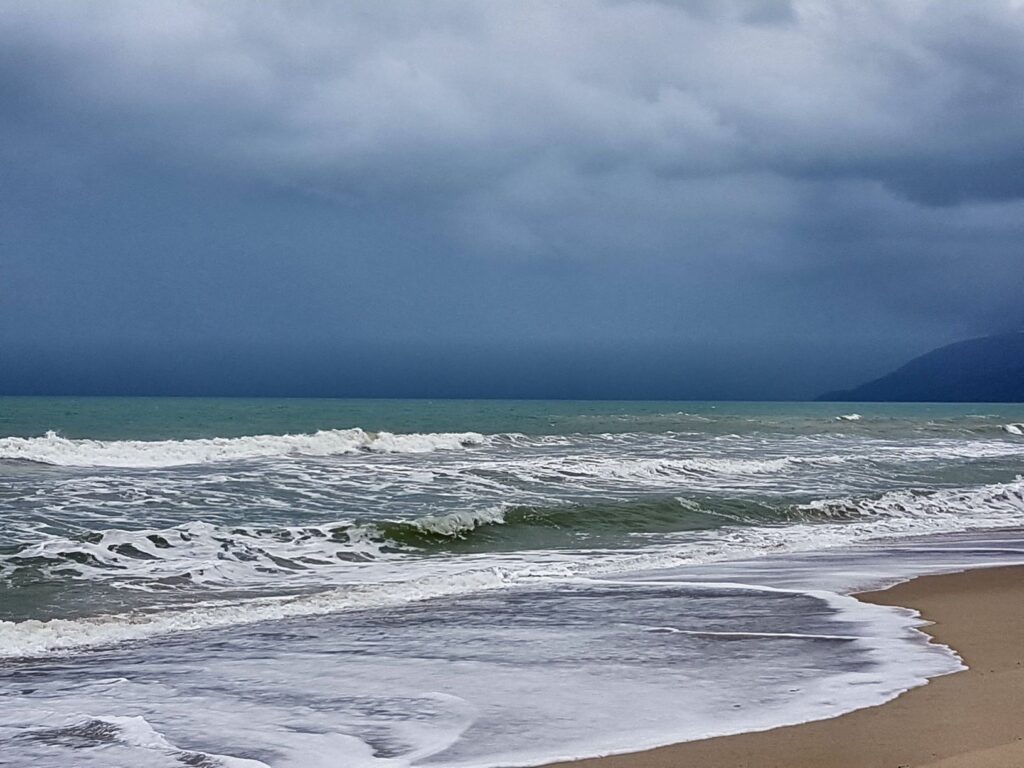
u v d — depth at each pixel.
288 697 6.68
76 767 5.38
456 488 19.38
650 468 23.19
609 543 14.99
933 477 24.47
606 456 26.44
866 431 42.06
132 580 11.37
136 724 6.10
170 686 6.99
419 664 7.59
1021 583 11.37
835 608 9.84
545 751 5.50
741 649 8.02
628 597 10.58
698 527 16.59
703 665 7.48
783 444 33.06
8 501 16.05
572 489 19.88
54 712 6.36
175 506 16.20
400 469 21.84
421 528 14.77
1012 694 6.45
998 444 37.25
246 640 8.51
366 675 7.26
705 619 9.29
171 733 5.94
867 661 7.56
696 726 5.90
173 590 11.02
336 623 9.26
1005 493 21.25
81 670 7.48
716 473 23.42
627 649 8.05
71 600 10.30
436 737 5.79
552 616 9.52
